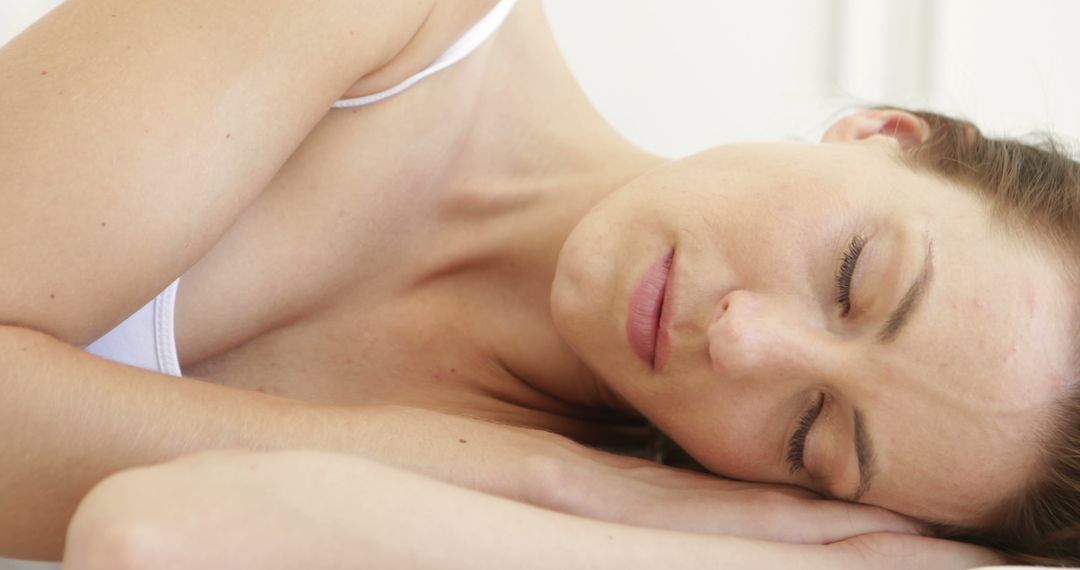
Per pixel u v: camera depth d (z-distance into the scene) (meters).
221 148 0.85
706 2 1.83
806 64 1.84
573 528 0.78
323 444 0.86
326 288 1.07
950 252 0.93
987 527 1.01
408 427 0.92
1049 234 0.96
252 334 1.05
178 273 0.88
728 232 0.97
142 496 0.63
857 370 0.93
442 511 0.72
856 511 1.00
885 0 1.85
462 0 1.02
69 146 0.80
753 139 1.82
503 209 1.15
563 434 1.22
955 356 0.91
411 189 1.08
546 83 1.19
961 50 1.84
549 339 1.17
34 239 0.79
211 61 0.85
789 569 0.88
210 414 0.82
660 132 1.82
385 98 1.02
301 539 0.66
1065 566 1.00
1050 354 0.92
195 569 0.63
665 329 0.98
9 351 0.77
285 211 1.01
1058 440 0.94
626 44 1.82
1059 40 1.83
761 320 0.93
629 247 1.00
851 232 0.96
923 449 0.94
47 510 0.79
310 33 0.89
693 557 0.83
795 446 1.00
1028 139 1.33
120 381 0.81
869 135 1.16
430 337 1.15
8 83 0.83
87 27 0.85
